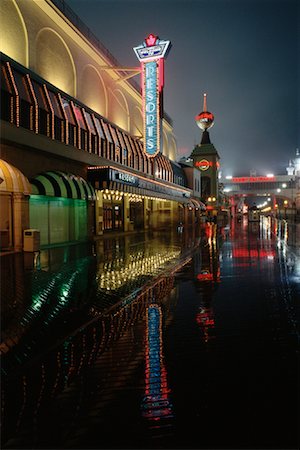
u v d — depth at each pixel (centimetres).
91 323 657
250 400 386
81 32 2275
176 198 4184
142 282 1020
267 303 793
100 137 2445
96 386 425
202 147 7688
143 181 2967
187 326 638
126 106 3206
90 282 998
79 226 2155
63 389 419
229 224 5459
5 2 1666
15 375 455
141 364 482
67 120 1984
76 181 1964
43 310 722
